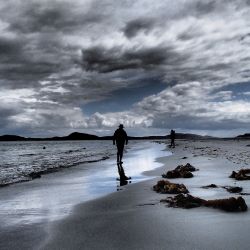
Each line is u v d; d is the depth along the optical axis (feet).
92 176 52.70
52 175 55.57
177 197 28.78
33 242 18.90
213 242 17.78
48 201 31.83
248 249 16.61
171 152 118.62
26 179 50.80
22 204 30.58
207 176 44.83
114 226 21.71
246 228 19.99
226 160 68.90
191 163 64.59
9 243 18.79
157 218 23.24
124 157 102.37
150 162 76.89
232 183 38.11
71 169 65.62
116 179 47.88
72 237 19.63
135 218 23.56
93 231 20.75
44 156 135.03
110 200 31.24
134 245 17.87
